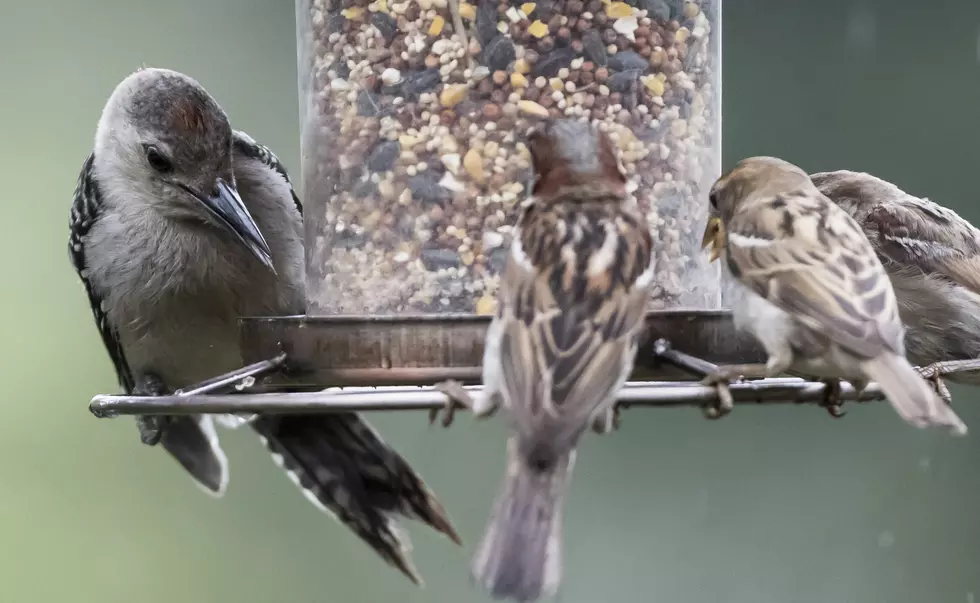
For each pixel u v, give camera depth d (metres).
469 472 14.28
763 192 10.75
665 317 10.18
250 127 15.05
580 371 8.41
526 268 8.85
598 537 14.05
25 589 13.88
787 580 14.18
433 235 10.70
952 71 14.87
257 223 11.84
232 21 15.20
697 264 11.04
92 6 15.12
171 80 11.55
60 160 14.79
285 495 14.37
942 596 14.09
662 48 10.84
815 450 14.42
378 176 10.77
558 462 8.13
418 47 10.70
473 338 9.88
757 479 14.15
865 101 14.84
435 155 10.70
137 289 11.56
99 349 14.35
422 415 14.35
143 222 11.50
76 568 13.99
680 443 14.42
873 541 14.07
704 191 11.10
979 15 14.77
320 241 10.97
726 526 13.88
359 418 11.85
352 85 10.81
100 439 14.30
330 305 10.90
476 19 10.64
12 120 14.84
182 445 12.07
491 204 10.66
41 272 14.51
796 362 9.88
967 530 14.20
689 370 9.84
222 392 9.55
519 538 7.92
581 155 9.42
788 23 14.95
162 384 12.09
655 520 14.27
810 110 14.86
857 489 14.22
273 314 11.81
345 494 11.79
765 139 14.86
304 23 11.16
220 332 11.81
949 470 14.34
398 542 11.75
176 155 11.32
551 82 10.66
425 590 13.98
